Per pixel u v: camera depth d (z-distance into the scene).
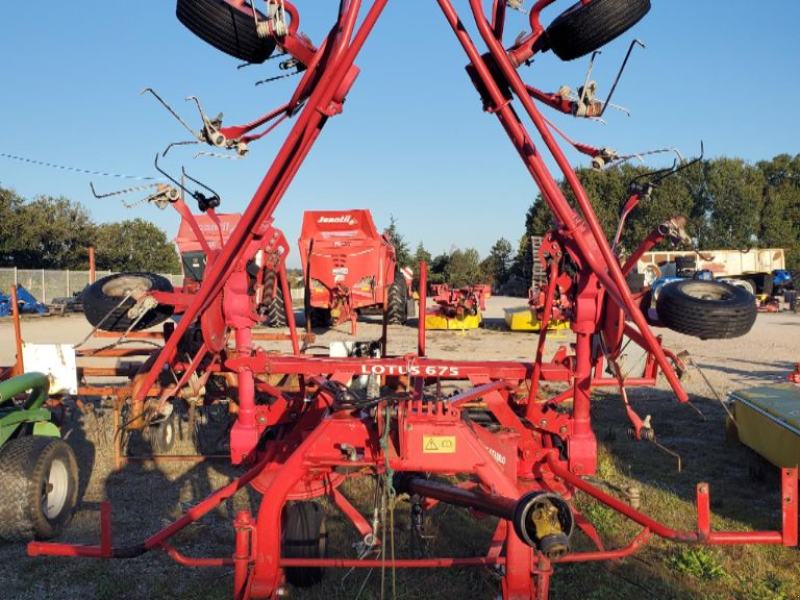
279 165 3.88
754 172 66.69
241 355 5.14
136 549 3.93
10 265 49.19
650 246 4.63
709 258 4.42
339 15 3.80
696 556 5.21
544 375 5.17
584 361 5.06
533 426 5.47
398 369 5.18
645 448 8.70
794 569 5.21
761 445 6.97
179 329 4.43
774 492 7.05
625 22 3.75
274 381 7.94
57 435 6.44
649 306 5.07
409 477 4.71
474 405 6.20
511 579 3.92
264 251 5.22
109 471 7.57
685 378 4.90
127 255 57.62
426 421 4.16
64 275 41.56
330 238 19.00
